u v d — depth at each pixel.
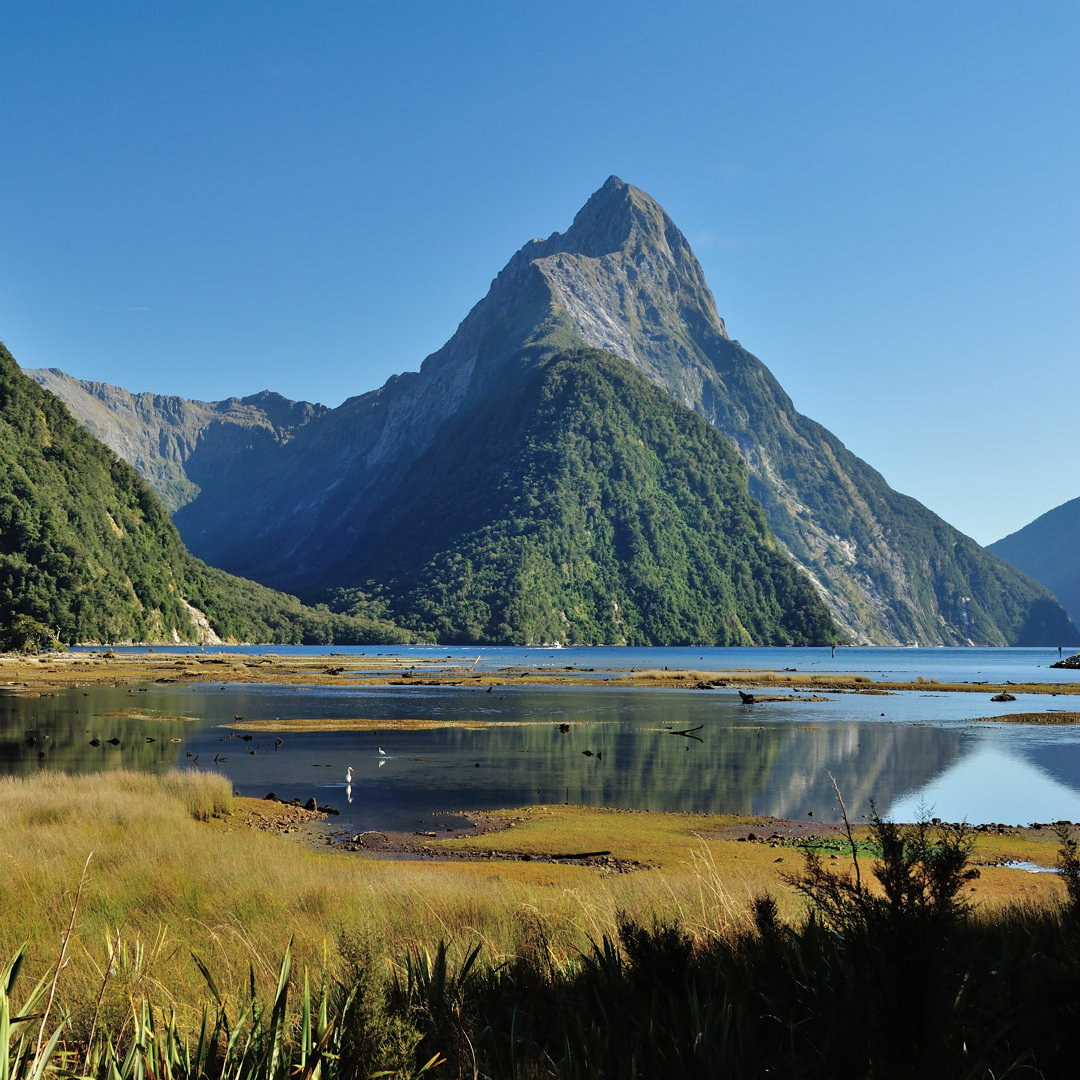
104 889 11.20
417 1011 5.13
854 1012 4.28
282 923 9.58
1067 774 35.28
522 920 9.13
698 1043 4.41
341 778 32.56
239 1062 4.36
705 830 23.92
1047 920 7.20
